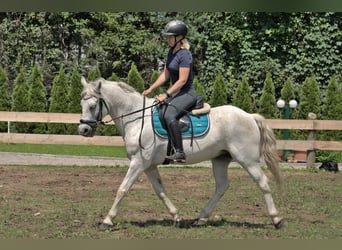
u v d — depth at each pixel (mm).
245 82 18406
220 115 7414
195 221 7855
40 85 19625
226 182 7785
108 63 24141
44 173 12969
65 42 23969
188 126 7312
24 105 19453
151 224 7879
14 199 9758
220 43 20828
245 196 10414
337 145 14242
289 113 16938
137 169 7367
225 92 18812
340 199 10281
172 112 7250
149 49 23000
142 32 23312
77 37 23797
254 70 20172
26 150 18547
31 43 23297
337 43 19734
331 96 16953
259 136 7477
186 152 7332
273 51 20094
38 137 14328
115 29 23562
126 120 7406
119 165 14711
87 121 7262
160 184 7715
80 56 24094
